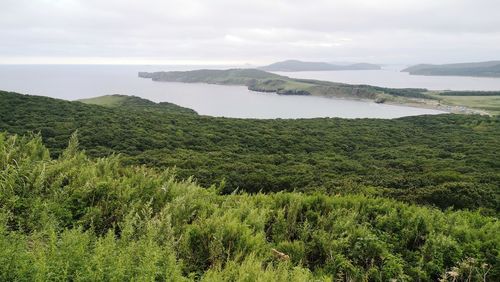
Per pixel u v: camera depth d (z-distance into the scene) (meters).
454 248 5.37
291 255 4.92
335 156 43.62
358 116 131.75
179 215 5.16
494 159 38.69
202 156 36.88
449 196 17.66
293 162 37.41
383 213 6.68
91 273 2.83
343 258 4.87
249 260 3.85
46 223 4.00
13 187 5.00
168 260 3.39
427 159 40.31
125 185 5.82
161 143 44.38
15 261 2.78
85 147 37.81
